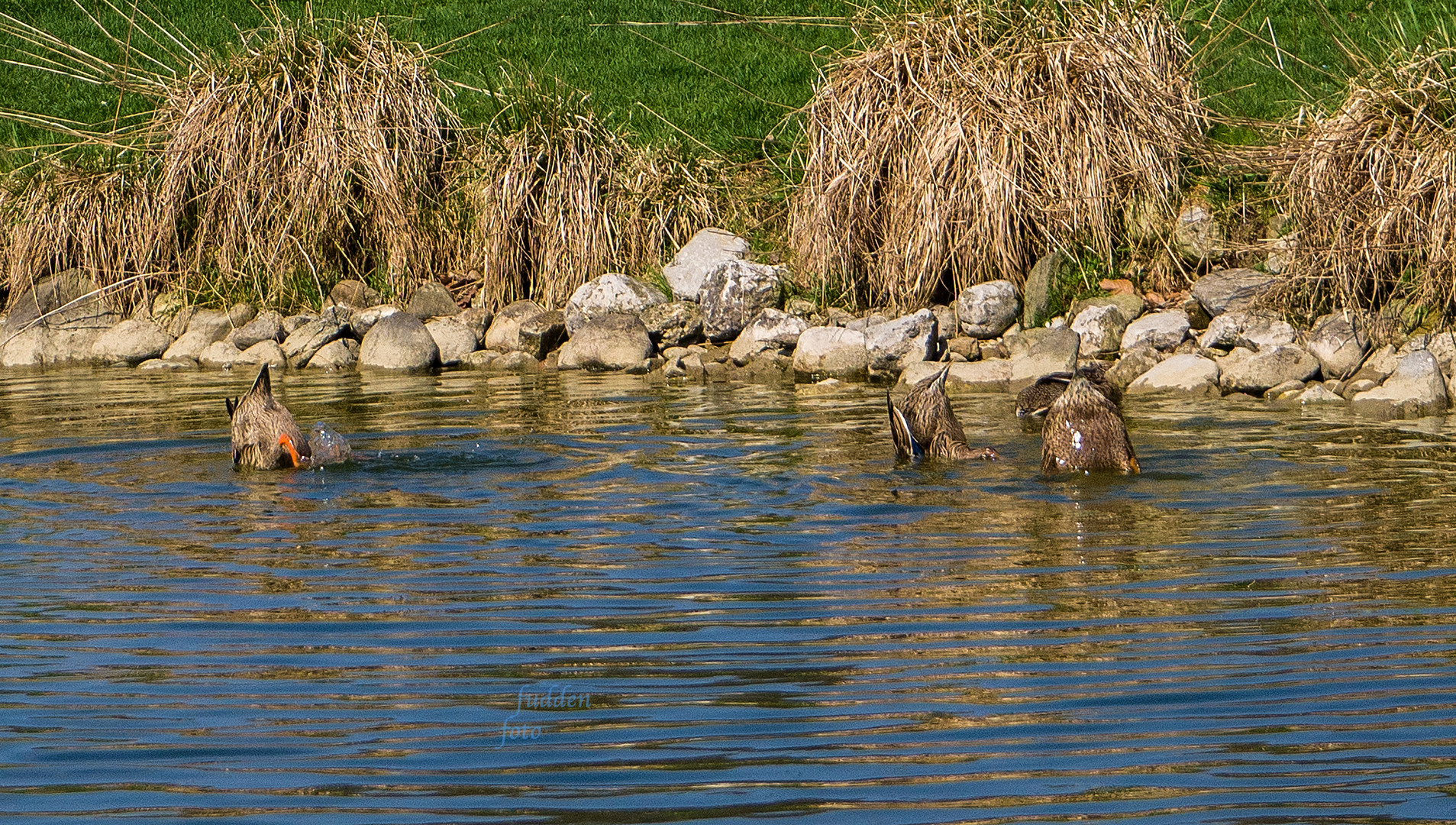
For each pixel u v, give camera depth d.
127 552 9.90
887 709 6.70
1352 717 6.48
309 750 6.31
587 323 21.00
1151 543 9.77
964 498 11.38
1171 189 20.64
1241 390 17.14
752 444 13.97
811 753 6.21
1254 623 7.89
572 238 22.45
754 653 7.54
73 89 29.34
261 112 23.28
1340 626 7.80
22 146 26.81
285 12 31.66
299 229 23.08
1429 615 7.93
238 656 7.60
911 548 9.77
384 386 18.84
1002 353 19.12
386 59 24.23
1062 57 20.17
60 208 23.59
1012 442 13.94
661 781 5.95
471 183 23.55
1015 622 8.02
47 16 32.84
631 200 22.92
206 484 12.35
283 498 11.70
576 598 8.63
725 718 6.62
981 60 20.45
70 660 7.56
